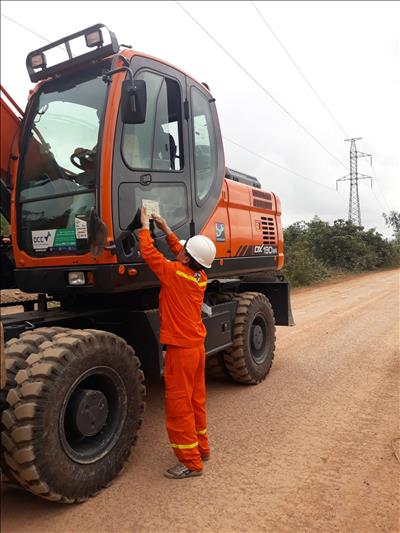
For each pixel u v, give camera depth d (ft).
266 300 21.26
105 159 12.76
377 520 10.11
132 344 14.53
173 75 15.51
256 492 11.27
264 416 16.16
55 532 9.86
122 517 10.36
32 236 14.15
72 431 11.05
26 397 9.96
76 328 14.37
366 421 15.56
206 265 12.54
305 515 10.30
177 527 9.95
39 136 14.26
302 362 23.27
